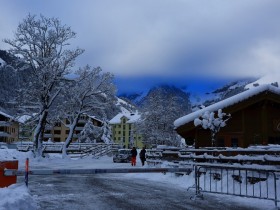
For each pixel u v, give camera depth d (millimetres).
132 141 123062
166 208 9906
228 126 22719
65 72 41906
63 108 46094
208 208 10023
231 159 14492
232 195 12414
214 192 12133
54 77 40656
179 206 10289
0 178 11172
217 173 14680
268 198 10500
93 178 18984
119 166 29438
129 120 137000
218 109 21594
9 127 98500
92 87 46656
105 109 48438
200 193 12250
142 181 17688
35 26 41250
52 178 18422
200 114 21656
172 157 21234
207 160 17000
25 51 41156
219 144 22672
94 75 46469
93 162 37625
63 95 44656
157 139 76438
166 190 14039
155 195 12500
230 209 9898
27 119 43312
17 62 41906
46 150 49188
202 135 22484
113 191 13445
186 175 16922
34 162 36000
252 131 22500
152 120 78250
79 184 15773
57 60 41875
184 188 14773
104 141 89812
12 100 42156
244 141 22328
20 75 42938
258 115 22625
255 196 11039
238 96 21891
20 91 41781
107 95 47719
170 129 78125
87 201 10852
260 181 11414
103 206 10008
